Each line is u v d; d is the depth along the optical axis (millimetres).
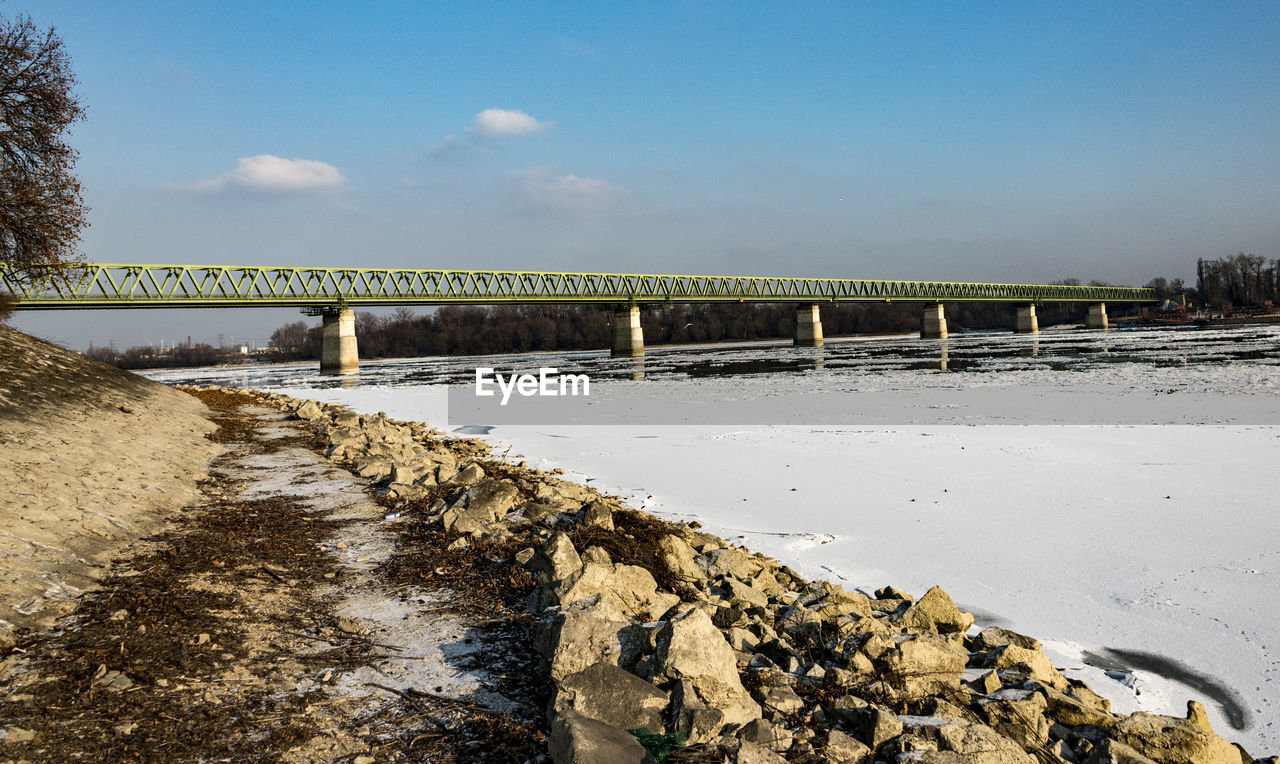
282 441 26359
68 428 17875
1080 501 16375
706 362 92125
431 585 10445
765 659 7930
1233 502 15758
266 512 14812
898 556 13266
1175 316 187375
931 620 9445
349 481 18281
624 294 130375
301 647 8297
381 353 189375
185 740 6234
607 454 24922
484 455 25703
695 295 144125
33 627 8281
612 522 13180
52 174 32094
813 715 6816
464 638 8547
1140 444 22812
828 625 8914
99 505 13062
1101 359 63688
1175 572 11875
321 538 13000
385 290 108875
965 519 15367
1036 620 10414
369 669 7738
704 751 5812
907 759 5867
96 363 30625
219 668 7656
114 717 6516
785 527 15344
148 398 28672
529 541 12094
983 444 23969
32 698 6680
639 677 6688
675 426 31922
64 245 32406
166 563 10992
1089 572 12094
